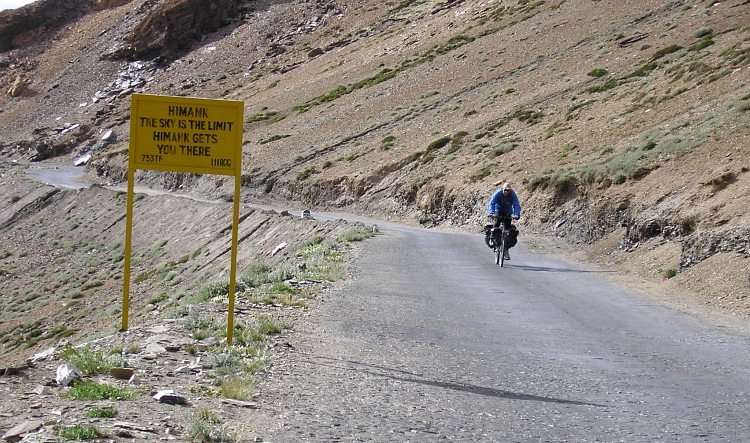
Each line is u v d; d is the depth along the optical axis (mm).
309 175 65750
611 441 6336
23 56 165875
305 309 12711
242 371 8094
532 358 9680
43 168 109750
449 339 10789
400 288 15617
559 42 72812
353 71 101562
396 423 6629
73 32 171500
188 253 48844
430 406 7293
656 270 18922
